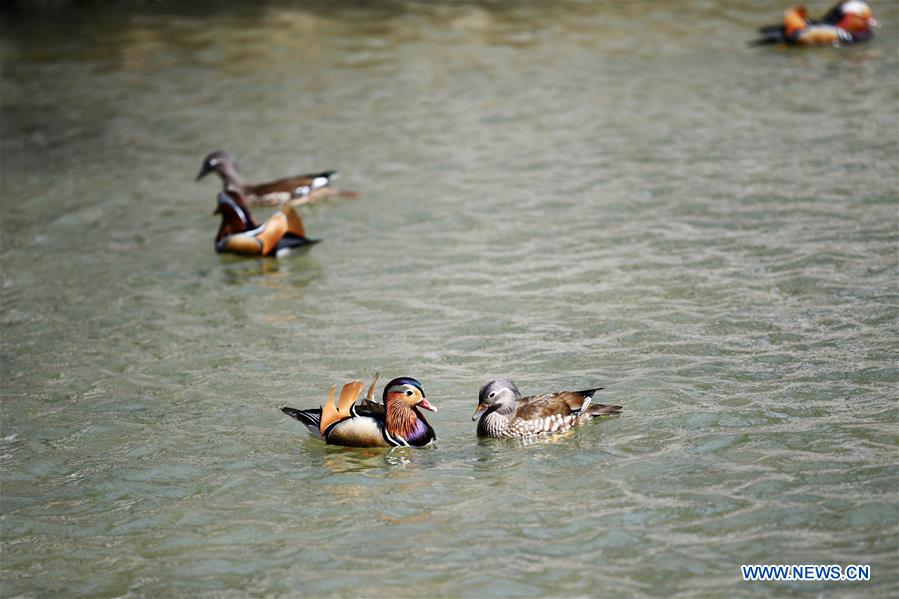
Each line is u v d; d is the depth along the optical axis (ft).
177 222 70.28
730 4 122.83
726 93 89.66
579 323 51.06
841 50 100.68
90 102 98.12
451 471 38.68
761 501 35.50
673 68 98.73
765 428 40.14
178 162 81.97
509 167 76.43
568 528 34.71
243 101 96.68
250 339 51.90
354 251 63.46
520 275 57.77
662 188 69.67
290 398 45.55
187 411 44.88
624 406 42.57
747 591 31.01
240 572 33.53
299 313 54.90
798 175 69.67
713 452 38.73
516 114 88.58
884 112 81.30
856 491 35.63
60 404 46.06
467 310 53.72
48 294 58.90
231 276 60.80
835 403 41.63
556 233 63.62
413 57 108.78
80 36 123.95
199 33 122.83
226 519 36.55
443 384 45.78
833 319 49.21
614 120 85.10
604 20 119.44
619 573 32.27
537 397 41.32
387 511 36.40
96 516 37.27
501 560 33.24
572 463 38.73
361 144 83.61
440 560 33.45
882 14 114.42
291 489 38.19
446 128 86.33
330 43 115.96
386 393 40.70
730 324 49.55
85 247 66.13
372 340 50.93
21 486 39.52
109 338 52.90
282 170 78.64
